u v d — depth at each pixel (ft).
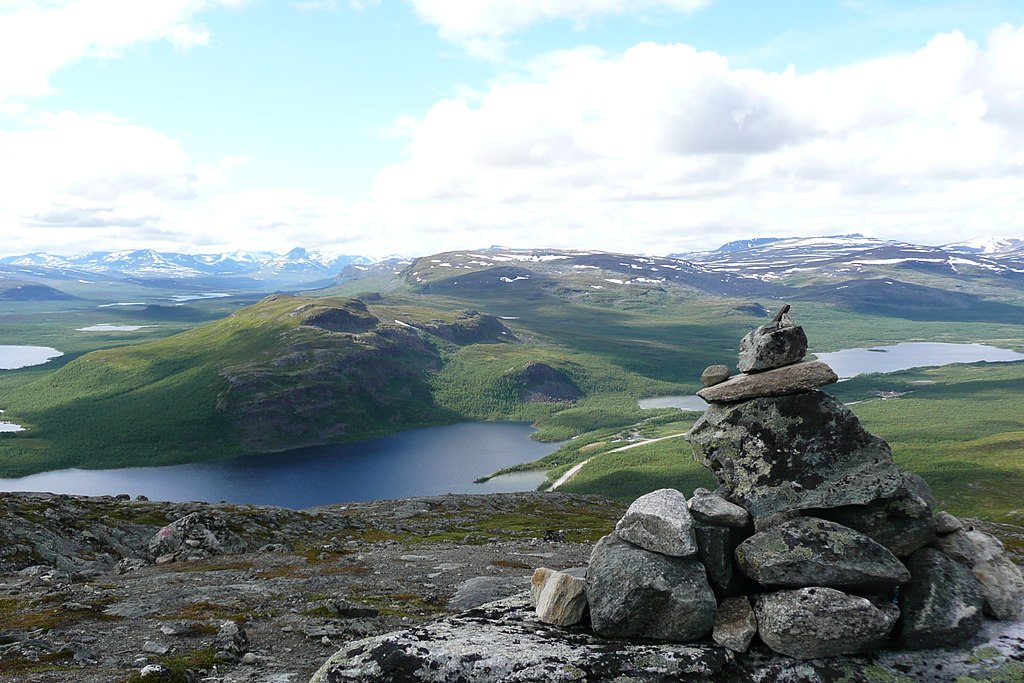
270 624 92.89
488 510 326.65
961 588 52.34
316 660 74.02
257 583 127.65
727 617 52.24
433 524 264.93
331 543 194.29
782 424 59.36
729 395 61.87
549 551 182.09
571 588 55.57
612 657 48.91
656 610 51.65
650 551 54.49
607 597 52.75
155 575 140.67
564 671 46.91
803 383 58.95
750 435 60.03
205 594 115.65
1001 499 625.00
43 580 129.39
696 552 53.72
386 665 46.75
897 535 54.54
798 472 57.88
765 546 53.42
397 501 352.90
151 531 183.93
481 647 49.57
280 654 76.84
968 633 50.57
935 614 50.57
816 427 58.85
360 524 239.09
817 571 51.31
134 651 76.95
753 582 55.21
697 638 51.42
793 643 49.21
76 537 167.12
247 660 73.20
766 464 58.75
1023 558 169.27
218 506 231.71
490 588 123.03
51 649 76.23
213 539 171.01
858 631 48.47
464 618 57.11
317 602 109.70
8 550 147.64
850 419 58.65
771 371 60.64
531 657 48.42
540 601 57.72
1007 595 53.72
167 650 76.64
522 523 280.92
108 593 115.85
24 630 86.99
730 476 60.13
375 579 134.51
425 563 156.25
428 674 46.11
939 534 58.03
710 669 47.70
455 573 142.61
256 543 181.47
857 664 48.55
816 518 55.11
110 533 175.52
